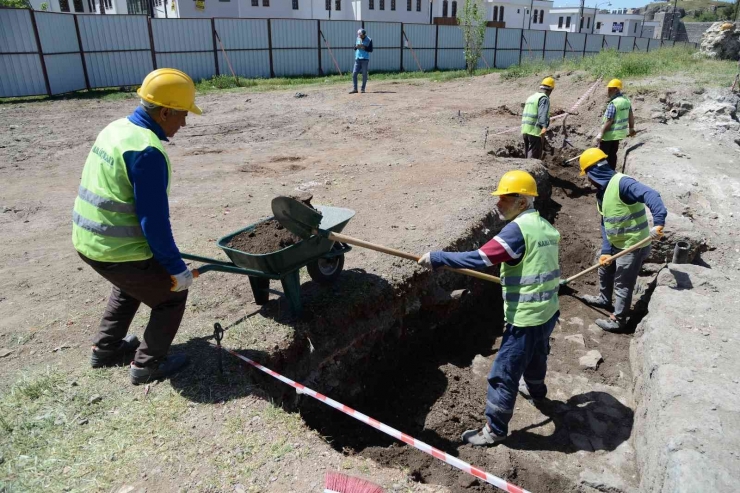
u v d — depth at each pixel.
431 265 3.77
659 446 3.37
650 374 4.17
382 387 5.03
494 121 13.43
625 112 9.30
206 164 9.87
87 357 4.02
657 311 4.84
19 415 3.37
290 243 4.15
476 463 4.04
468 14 23.11
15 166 9.54
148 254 3.26
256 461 3.07
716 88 12.98
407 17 40.84
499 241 3.64
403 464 4.04
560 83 16.53
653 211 5.11
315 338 4.40
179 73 3.22
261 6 32.34
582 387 5.03
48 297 5.02
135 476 2.94
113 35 19.05
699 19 101.50
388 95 17.48
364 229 6.46
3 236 6.60
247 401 3.53
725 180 8.46
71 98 16.89
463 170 9.06
